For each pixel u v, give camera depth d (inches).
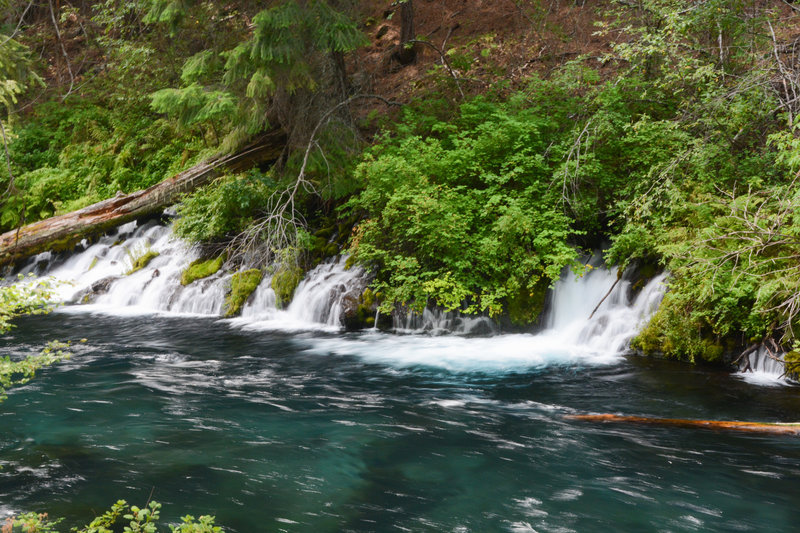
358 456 245.0
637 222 410.6
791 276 325.1
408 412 296.4
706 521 194.7
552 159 477.7
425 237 467.2
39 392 323.6
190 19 620.4
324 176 571.5
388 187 495.5
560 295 452.8
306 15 525.3
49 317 531.5
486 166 498.0
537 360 388.2
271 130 621.0
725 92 385.7
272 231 558.3
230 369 373.1
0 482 219.0
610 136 470.9
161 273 606.5
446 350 414.6
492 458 242.5
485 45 726.5
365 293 491.2
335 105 585.0
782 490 213.6
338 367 377.7
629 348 397.7
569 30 705.0
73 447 251.3
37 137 907.4
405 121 583.8
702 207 377.4
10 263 683.4
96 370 369.1
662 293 399.5
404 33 776.3
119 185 784.9
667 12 410.3
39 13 1008.9
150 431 269.9
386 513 200.8
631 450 248.7
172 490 214.8
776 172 385.7
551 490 216.1
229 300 542.9
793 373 332.2
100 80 929.5
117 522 190.5
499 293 446.6
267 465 235.9
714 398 309.6
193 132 804.6
